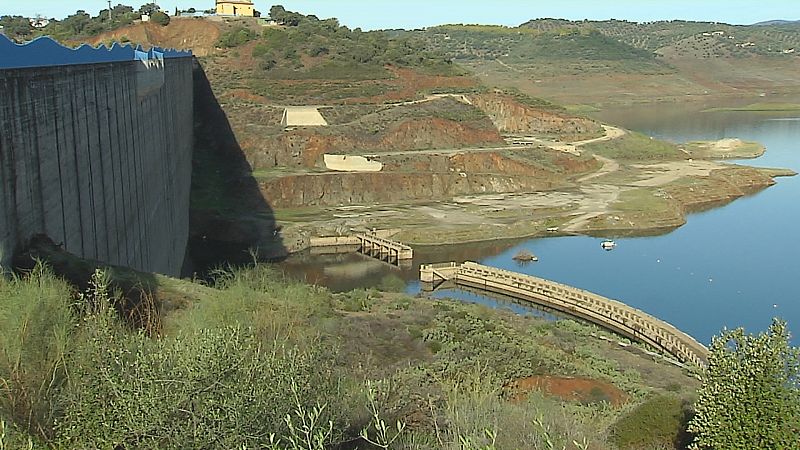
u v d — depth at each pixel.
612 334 51.84
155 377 11.07
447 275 69.56
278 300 30.78
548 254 76.69
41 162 24.69
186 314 24.73
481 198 98.19
